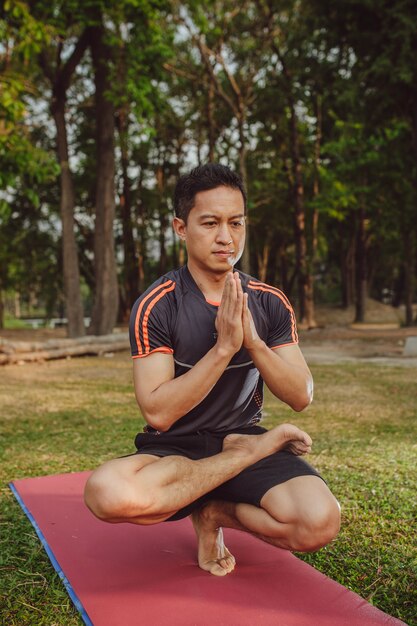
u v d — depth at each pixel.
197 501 2.02
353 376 7.86
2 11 10.04
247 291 2.02
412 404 5.66
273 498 1.87
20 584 2.06
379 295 36.56
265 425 4.70
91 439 4.30
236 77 19.53
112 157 14.56
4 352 10.30
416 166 14.42
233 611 1.82
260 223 24.42
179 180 1.97
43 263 22.42
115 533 2.51
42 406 5.82
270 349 2.01
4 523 2.65
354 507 2.73
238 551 2.29
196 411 2.01
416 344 11.40
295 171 19.75
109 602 1.90
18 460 3.73
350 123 16.95
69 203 14.51
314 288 36.78
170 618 1.79
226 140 21.84
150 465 1.84
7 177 9.48
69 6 12.45
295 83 19.39
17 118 8.73
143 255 24.86
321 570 2.13
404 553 2.23
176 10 16.36
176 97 21.34
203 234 1.90
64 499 2.94
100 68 14.20
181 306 1.95
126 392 6.82
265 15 17.42
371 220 22.97
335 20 14.04
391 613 1.82
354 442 4.06
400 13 12.73
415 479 3.16
